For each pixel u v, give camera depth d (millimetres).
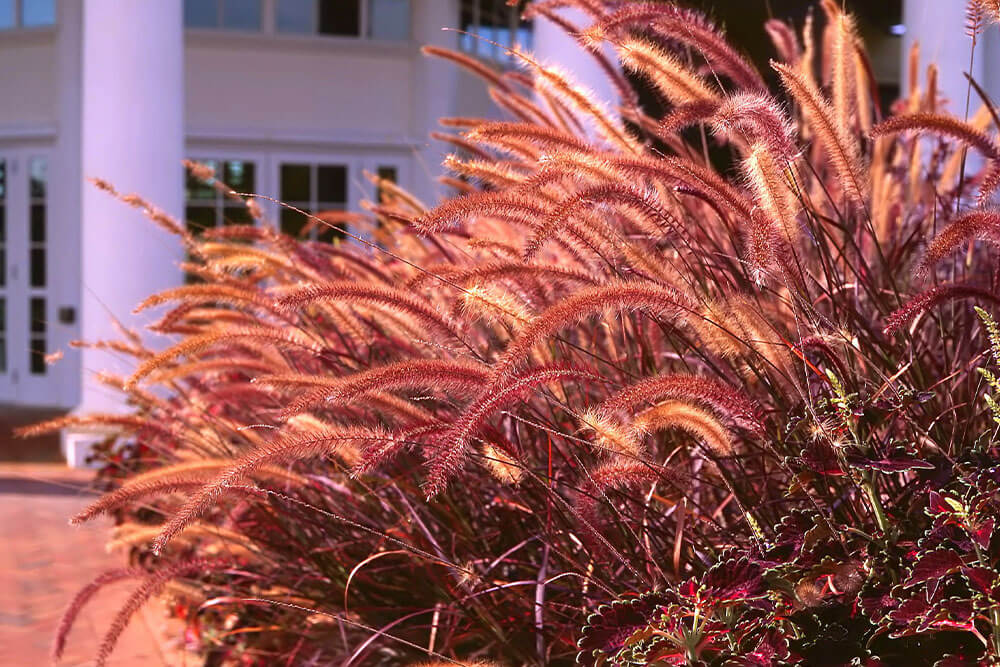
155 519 3504
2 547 4805
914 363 1771
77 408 7691
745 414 1551
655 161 1664
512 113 2734
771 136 1686
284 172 12203
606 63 2576
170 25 7785
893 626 1410
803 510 1576
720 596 1449
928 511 1392
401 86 12531
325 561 2430
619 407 1543
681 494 1896
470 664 1810
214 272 2635
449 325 1781
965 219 1497
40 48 12141
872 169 2738
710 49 2021
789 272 1693
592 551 1826
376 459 1686
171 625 3449
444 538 2252
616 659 1465
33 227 12258
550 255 2543
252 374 2598
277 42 12102
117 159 7633
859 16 10797
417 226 1668
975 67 5582
